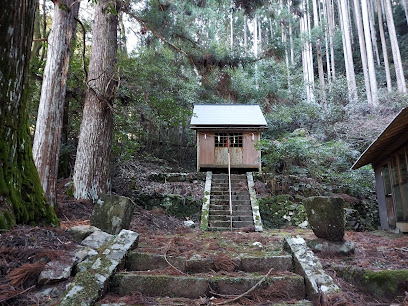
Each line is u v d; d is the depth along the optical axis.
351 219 6.82
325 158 8.62
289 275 2.27
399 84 15.50
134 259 2.55
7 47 2.63
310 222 3.08
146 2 6.18
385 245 3.41
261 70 15.25
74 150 8.18
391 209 5.45
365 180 8.15
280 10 7.54
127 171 9.05
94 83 6.22
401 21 22.34
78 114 8.77
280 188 7.93
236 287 2.18
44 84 4.80
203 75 7.17
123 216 3.36
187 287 2.16
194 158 14.58
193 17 6.88
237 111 10.87
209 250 2.91
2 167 2.62
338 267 2.44
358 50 22.86
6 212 2.46
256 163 9.75
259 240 3.73
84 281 2.00
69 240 2.63
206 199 7.12
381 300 1.97
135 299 1.97
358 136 11.30
